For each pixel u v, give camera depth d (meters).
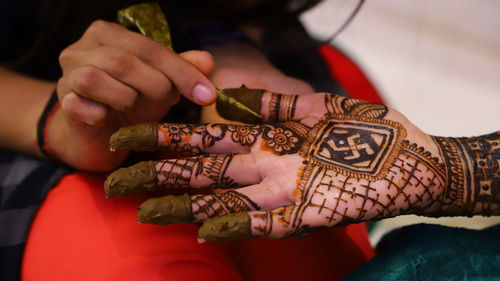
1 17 1.02
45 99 0.85
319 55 1.20
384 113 0.65
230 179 0.60
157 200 0.52
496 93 1.84
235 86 0.84
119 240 0.64
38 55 0.99
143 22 0.66
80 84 0.57
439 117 1.74
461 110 1.77
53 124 0.75
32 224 0.72
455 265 0.64
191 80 0.60
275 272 0.73
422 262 0.64
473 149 0.64
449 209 0.65
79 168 0.76
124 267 0.61
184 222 0.54
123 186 0.55
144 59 0.60
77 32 0.94
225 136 0.61
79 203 0.70
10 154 0.85
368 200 0.57
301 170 0.59
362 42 1.97
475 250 0.65
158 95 0.60
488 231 0.69
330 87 1.14
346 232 0.82
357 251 0.80
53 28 0.95
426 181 0.60
